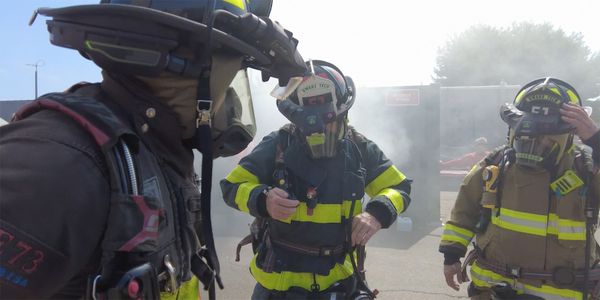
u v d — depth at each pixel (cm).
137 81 96
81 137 81
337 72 231
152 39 88
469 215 277
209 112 98
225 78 104
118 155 83
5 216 71
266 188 210
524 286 244
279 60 119
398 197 223
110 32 88
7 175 73
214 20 95
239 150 129
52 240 74
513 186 250
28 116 88
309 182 216
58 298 84
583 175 238
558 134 233
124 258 82
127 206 82
